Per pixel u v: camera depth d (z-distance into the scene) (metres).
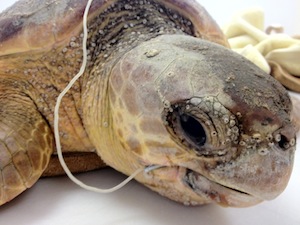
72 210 0.20
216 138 0.16
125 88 0.19
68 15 0.22
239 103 0.16
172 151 0.17
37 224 0.19
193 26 0.26
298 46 0.46
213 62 0.17
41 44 0.22
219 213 0.20
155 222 0.19
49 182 0.23
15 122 0.21
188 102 0.16
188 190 0.18
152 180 0.20
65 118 0.23
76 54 0.22
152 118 0.17
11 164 0.20
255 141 0.16
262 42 0.48
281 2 0.76
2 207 0.20
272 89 0.17
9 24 0.22
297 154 0.28
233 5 0.77
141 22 0.23
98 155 0.24
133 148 0.19
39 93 0.23
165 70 0.18
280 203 0.22
